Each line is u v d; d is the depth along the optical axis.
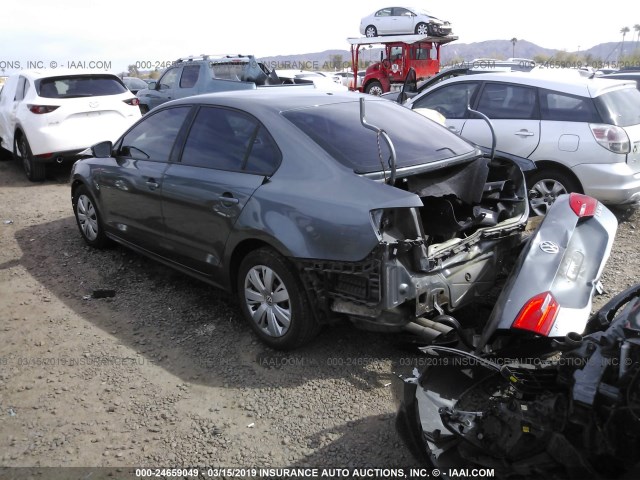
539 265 3.03
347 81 23.05
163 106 4.91
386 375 3.61
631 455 2.15
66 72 9.44
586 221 3.54
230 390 3.53
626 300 3.05
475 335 3.07
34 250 6.04
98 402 3.46
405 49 19.30
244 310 4.02
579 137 6.14
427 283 3.31
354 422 3.20
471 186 3.85
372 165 3.59
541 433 2.31
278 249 3.56
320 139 3.73
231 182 3.94
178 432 3.18
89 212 5.82
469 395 2.77
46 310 4.67
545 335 2.72
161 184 4.52
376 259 3.17
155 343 4.10
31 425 3.26
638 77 11.51
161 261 4.86
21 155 9.75
